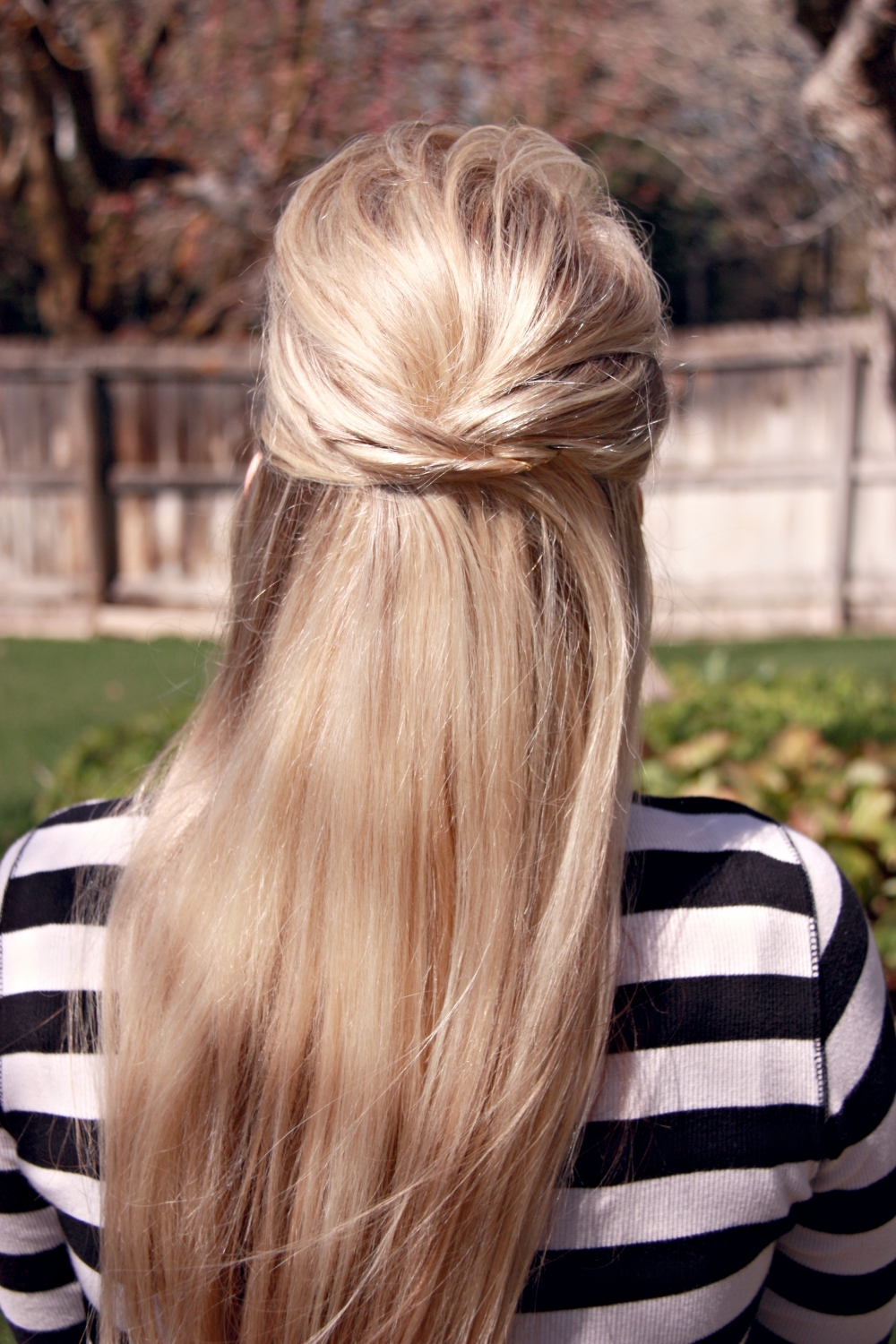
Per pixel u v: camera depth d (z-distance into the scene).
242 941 0.69
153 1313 0.71
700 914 0.75
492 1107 0.67
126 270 8.69
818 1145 0.74
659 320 0.75
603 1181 0.71
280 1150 0.68
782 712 3.69
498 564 0.69
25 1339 0.92
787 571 7.02
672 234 12.39
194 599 7.29
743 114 7.26
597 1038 0.70
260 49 7.09
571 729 0.70
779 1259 0.85
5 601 7.30
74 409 7.08
